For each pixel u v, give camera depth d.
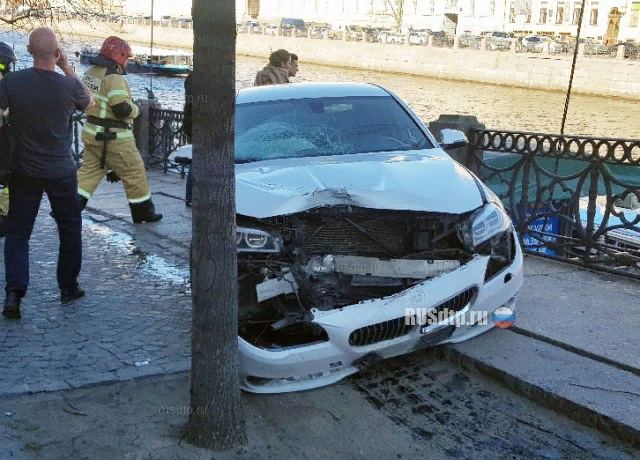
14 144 4.85
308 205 4.10
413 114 5.78
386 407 3.97
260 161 5.06
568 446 3.58
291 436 3.67
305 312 3.93
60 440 3.49
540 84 49.66
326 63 64.94
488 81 52.72
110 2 33.25
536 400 3.95
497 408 3.95
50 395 3.90
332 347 3.90
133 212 7.81
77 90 5.01
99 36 78.19
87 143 7.42
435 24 72.25
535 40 53.88
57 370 4.20
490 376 4.21
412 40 59.38
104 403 3.86
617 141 5.88
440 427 3.77
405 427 3.77
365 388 4.18
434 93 47.50
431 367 4.42
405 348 4.12
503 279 4.38
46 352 4.46
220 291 3.27
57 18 20.81
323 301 4.06
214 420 3.43
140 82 49.75
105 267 6.30
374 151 5.25
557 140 6.36
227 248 3.23
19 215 5.04
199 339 3.35
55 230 7.41
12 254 5.04
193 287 3.32
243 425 3.53
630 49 46.31
